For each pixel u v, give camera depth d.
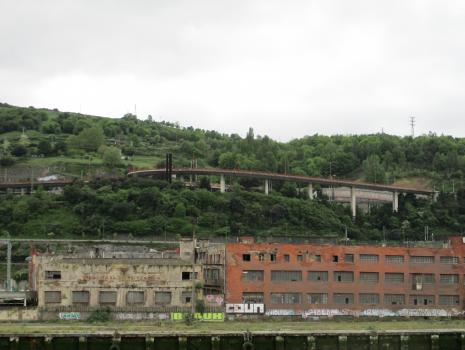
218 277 174.50
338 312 174.38
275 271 172.25
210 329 135.88
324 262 175.75
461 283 183.25
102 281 162.38
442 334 132.88
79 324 149.25
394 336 131.00
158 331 127.81
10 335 121.81
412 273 181.00
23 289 199.88
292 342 128.00
